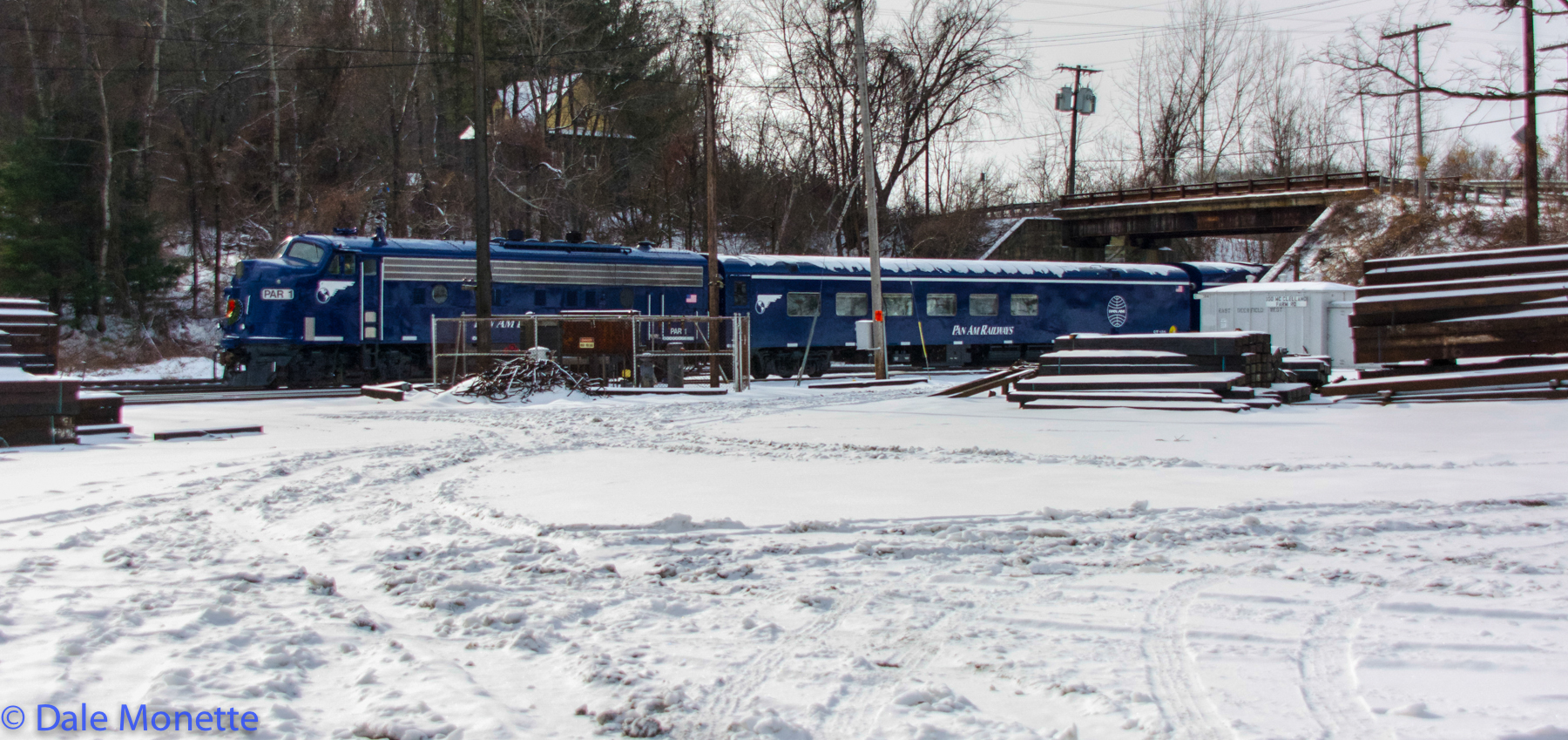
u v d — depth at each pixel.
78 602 5.34
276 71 44.34
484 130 25.58
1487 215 42.44
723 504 8.51
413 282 27.62
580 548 6.86
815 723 3.71
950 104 53.94
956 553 6.64
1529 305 17.17
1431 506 8.05
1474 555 6.37
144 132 42.25
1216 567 6.16
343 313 26.78
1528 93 20.39
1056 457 11.77
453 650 4.59
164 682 4.01
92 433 14.76
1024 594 5.56
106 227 38.22
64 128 38.62
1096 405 18.27
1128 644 4.64
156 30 44.62
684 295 31.55
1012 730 3.62
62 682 4.00
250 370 26.19
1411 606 5.20
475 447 13.41
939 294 35.66
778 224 53.53
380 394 22.69
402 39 46.31
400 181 44.28
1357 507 8.07
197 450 13.13
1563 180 44.59
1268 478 9.78
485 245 25.52
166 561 6.49
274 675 4.15
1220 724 3.63
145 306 40.12
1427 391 17.41
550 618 5.05
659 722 3.71
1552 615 4.99
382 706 3.79
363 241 27.25
